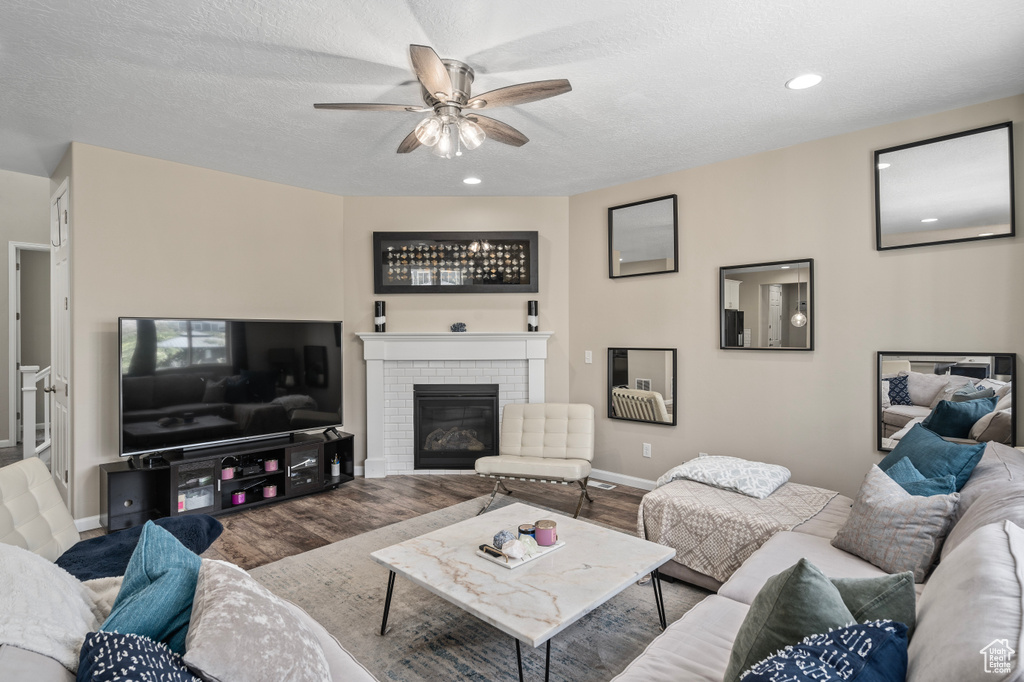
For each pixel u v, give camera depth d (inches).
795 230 143.9
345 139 139.1
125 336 140.3
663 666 55.3
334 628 92.4
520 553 83.2
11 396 246.8
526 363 197.8
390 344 194.5
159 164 154.1
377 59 99.2
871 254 131.8
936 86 110.5
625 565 83.0
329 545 128.0
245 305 171.8
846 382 135.6
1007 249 114.6
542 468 149.3
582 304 193.2
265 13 84.6
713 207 159.5
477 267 199.6
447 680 78.9
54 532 83.4
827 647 37.0
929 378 123.1
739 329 153.7
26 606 43.0
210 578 47.6
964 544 47.8
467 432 201.6
